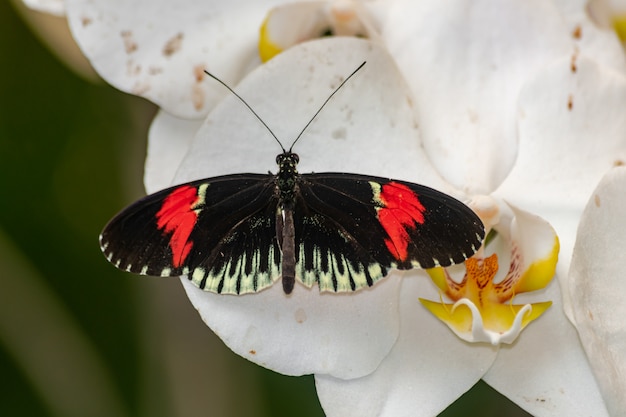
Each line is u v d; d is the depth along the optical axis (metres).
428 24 0.65
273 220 0.63
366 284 0.62
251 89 0.64
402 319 0.64
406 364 0.64
